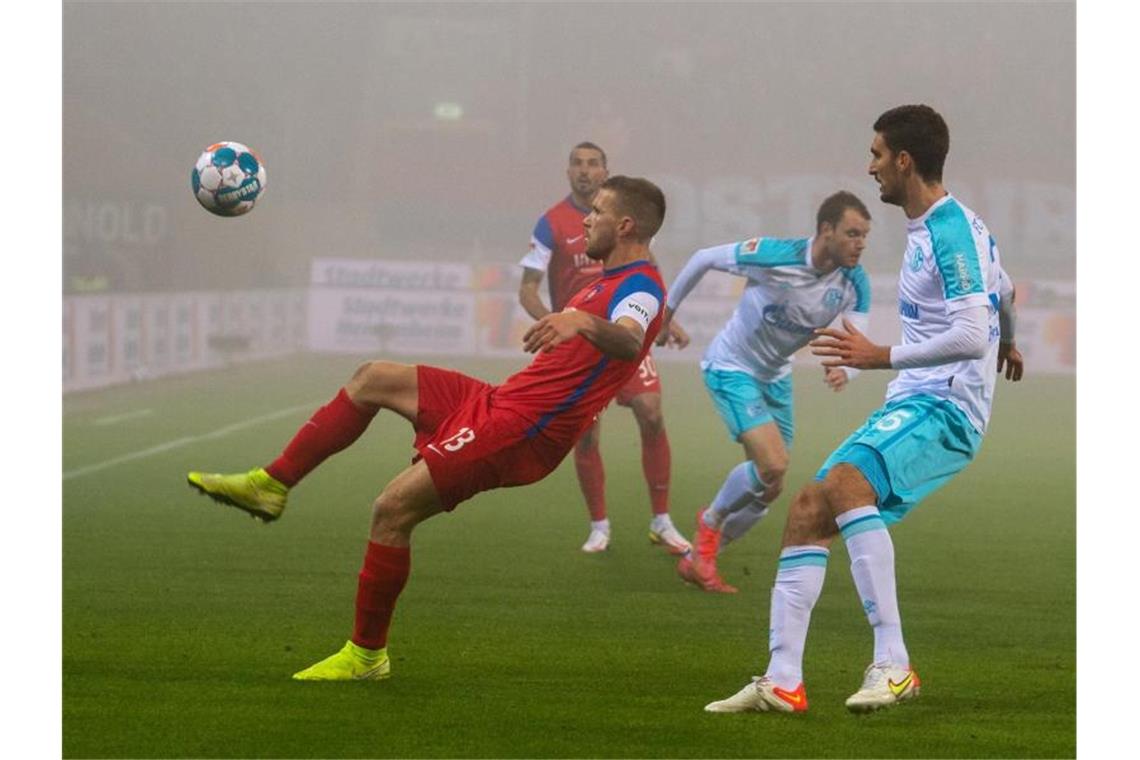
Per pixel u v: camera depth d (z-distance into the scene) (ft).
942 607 28.81
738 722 20.77
